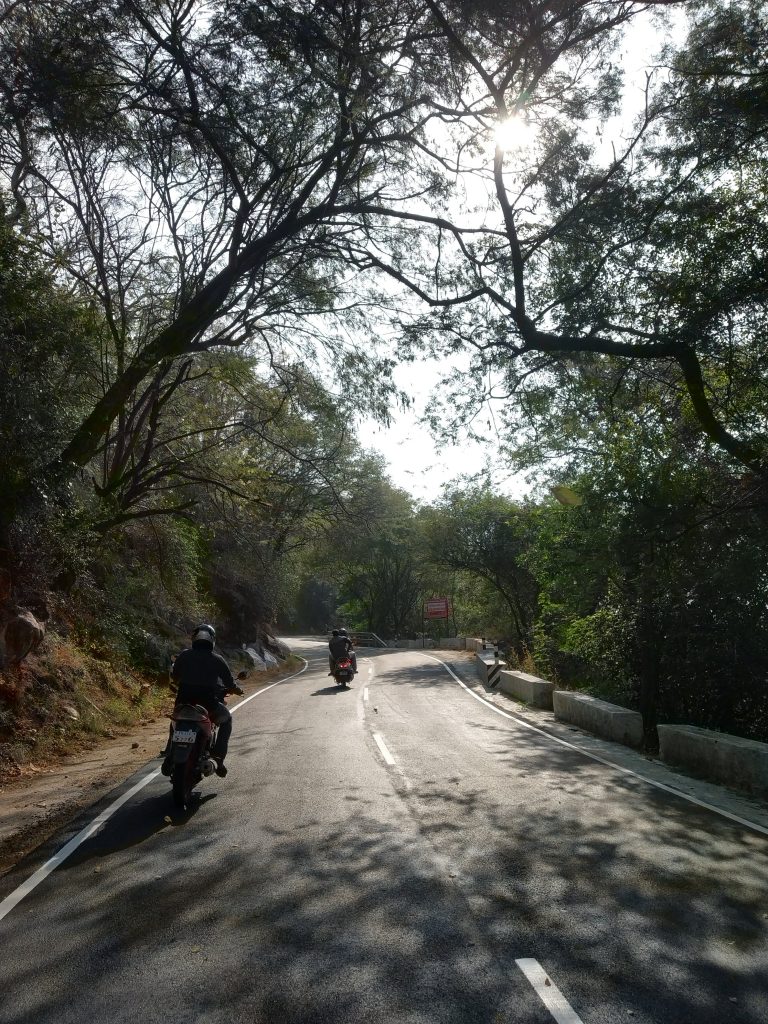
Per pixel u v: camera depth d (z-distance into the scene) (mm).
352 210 14258
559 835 7074
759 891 5566
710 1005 3906
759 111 10766
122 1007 3975
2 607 12516
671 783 9617
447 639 58344
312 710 17953
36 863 6578
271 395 18969
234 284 15148
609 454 15125
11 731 11945
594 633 17250
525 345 13055
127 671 20219
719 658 14680
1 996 4137
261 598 36250
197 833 7316
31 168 14570
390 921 5031
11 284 10789
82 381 15703
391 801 8414
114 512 16328
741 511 13148
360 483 20266
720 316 11461
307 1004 3961
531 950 4566
